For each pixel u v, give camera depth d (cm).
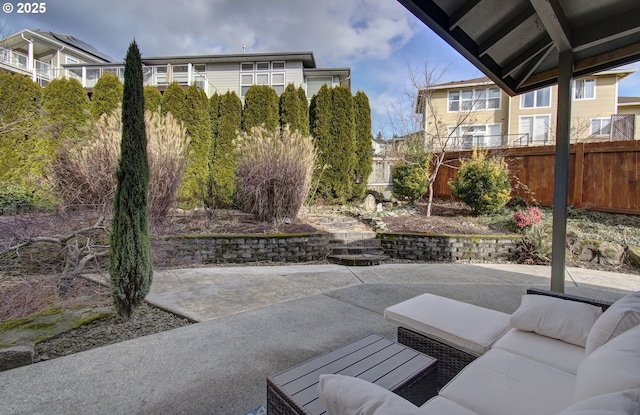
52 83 852
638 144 649
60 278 342
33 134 729
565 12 288
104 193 489
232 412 186
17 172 714
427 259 642
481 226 724
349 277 491
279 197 696
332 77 1596
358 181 1057
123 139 299
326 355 179
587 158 721
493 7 290
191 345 266
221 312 341
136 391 204
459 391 149
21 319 294
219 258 587
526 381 153
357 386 108
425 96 1013
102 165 526
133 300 309
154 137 608
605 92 1539
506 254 626
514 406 137
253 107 999
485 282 467
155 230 557
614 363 104
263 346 265
